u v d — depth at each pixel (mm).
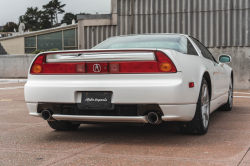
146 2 11305
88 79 2789
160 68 2646
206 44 10711
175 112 2645
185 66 2770
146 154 2486
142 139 3053
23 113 5184
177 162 2254
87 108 2787
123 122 2824
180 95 2619
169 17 11094
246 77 10414
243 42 10383
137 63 2684
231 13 10453
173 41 3434
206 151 2557
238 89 10508
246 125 3785
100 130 3586
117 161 2299
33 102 2957
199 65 3119
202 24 10758
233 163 2217
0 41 28016
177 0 10992
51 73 2914
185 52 3211
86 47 11859
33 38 27641
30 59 18000
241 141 2908
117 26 11586
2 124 4062
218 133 3297
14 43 28078
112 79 2729
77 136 3254
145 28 11344
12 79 16281
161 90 2604
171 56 2662
